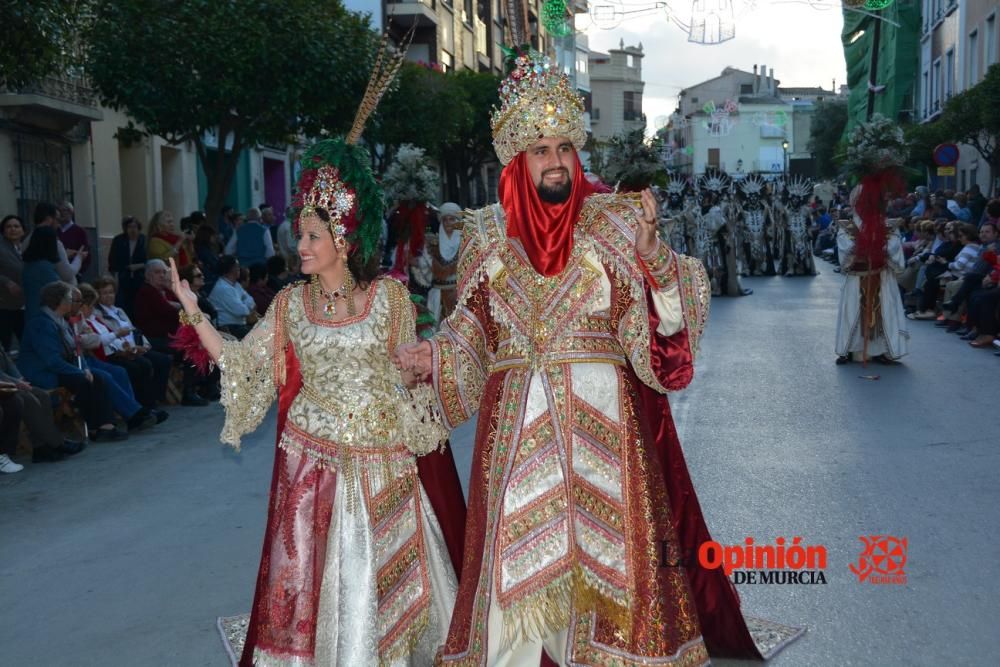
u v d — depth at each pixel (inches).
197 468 289.3
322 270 144.3
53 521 241.8
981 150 912.3
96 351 347.3
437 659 142.2
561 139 133.1
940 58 1327.5
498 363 134.3
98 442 329.7
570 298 131.2
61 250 397.4
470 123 960.9
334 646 138.6
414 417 141.8
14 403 292.7
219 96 509.7
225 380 144.3
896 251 412.5
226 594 187.0
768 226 984.9
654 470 132.3
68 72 598.2
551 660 133.3
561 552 126.6
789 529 207.0
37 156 618.8
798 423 308.3
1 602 188.9
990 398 342.0
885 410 325.7
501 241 135.3
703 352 461.4
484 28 1643.7
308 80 523.5
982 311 468.4
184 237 481.7
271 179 1045.8
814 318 597.9
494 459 130.5
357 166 146.1
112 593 190.4
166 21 503.8
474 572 131.2
